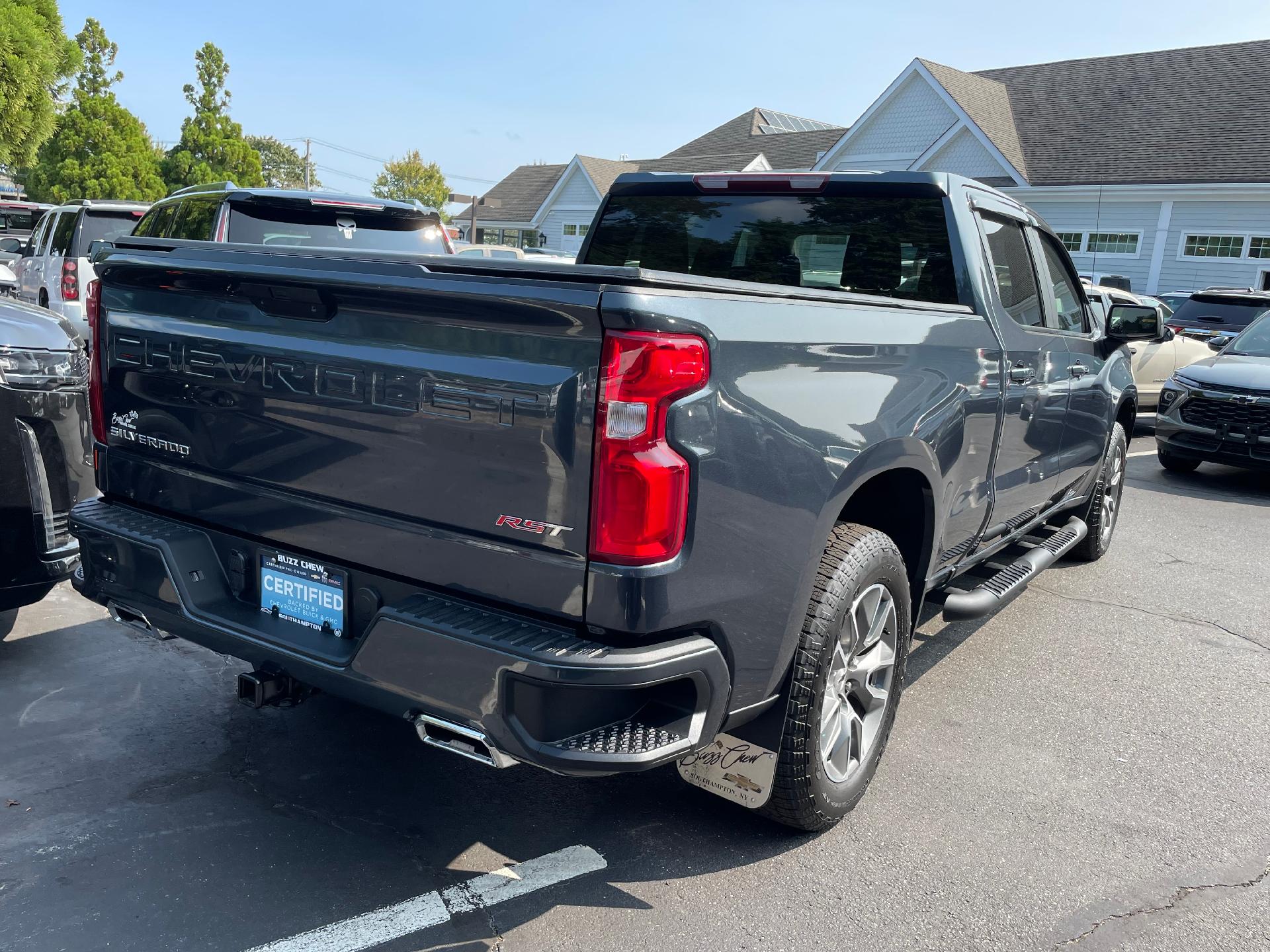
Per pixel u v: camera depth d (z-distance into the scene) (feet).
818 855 9.48
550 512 7.08
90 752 10.69
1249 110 78.69
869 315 9.20
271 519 8.73
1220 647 15.85
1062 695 13.74
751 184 13.12
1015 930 8.48
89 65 124.77
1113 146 81.76
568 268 6.81
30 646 13.46
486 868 9.00
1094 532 19.56
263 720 11.68
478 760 7.47
